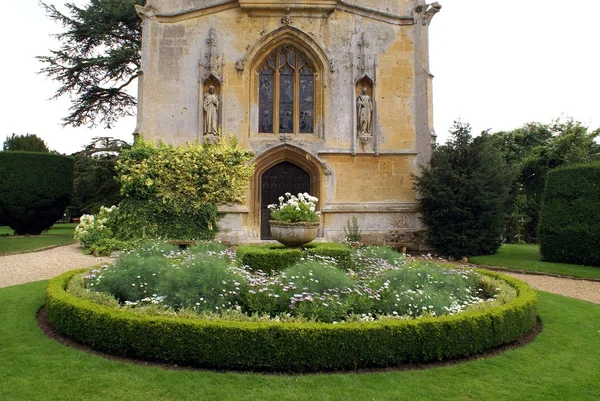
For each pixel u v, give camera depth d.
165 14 17.42
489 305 6.73
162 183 15.88
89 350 5.84
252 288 7.12
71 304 6.21
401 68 18.00
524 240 30.30
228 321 5.50
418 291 7.23
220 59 17.48
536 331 7.08
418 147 17.73
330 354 5.27
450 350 5.64
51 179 22.69
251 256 9.43
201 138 17.22
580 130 29.19
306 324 5.38
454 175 15.45
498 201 15.88
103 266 8.73
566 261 14.42
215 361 5.25
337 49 17.83
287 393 4.62
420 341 5.51
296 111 17.95
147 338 5.44
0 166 21.81
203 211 15.96
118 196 26.64
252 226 17.20
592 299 9.84
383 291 7.17
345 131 17.62
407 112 17.89
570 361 5.72
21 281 10.68
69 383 4.80
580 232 14.05
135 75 27.78
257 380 4.94
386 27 18.08
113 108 29.58
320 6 17.52
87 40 27.28
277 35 17.61
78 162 26.48
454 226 15.72
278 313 6.66
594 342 6.50
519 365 5.55
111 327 5.66
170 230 15.76
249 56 17.52
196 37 17.56
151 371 5.14
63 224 41.59
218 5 17.50
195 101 17.38
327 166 17.36
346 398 4.52
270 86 18.17
